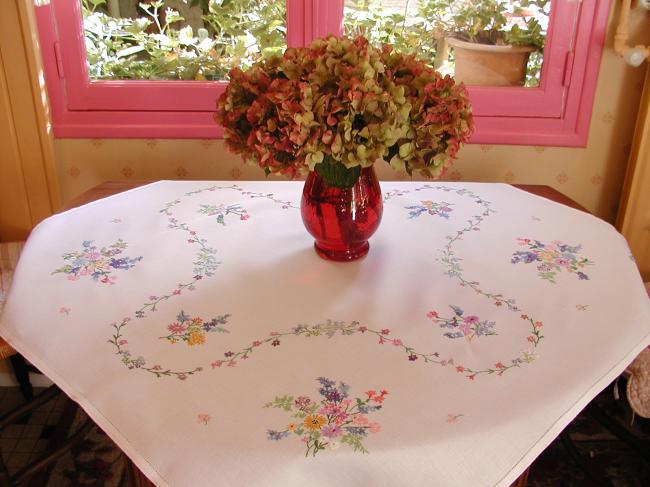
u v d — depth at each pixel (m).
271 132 1.07
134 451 0.83
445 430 0.84
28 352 1.02
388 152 1.13
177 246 1.34
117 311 1.10
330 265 1.27
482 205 1.56
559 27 1.83
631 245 1.96
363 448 0.81
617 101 1.89
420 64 1.12
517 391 0.91
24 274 1.22
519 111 1.92
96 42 1.87
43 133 1.86
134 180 1.93
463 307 1.12
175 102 1.90
